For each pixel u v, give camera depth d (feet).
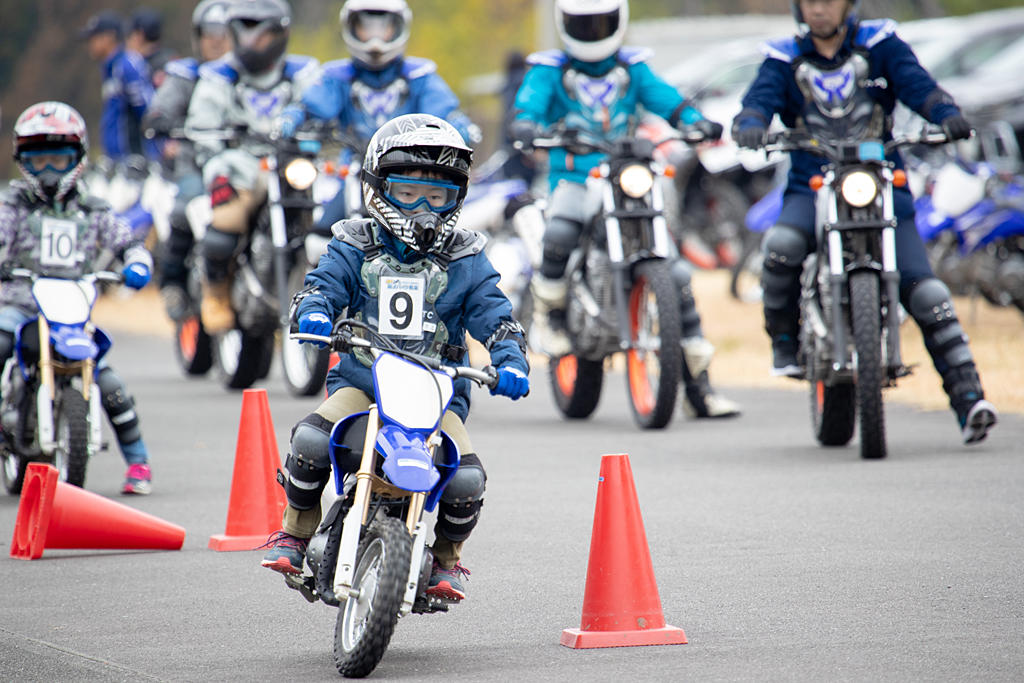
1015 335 182.29
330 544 63.52
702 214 279.49
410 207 65.36
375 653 61.11
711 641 66.90
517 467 116.37
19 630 71.51
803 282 118.01
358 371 66.28
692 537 88.89
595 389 142.20
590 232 135.03
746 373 173.99
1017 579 76.84
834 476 107.55
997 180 175.73
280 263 152.15
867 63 118.21
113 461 123.24
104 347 105.19
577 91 137.80
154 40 250.37
